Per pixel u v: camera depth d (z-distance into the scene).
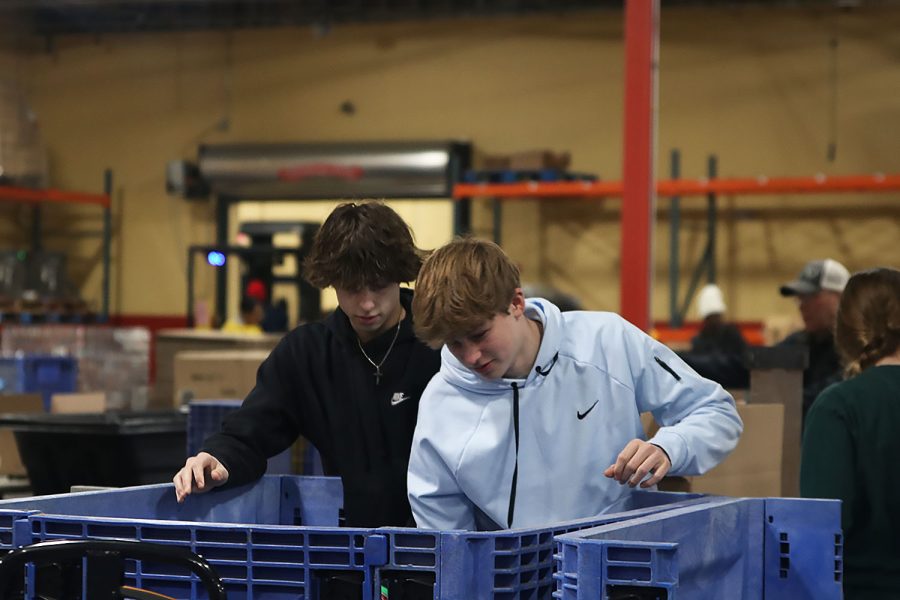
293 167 17.48
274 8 18.34
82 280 19.86
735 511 2.44
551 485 2.65
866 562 3.12
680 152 16.73
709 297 13.03
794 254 16.36
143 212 19.42
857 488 3.12
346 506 3.01
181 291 19.22
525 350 2.61
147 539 2.21
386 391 2.99
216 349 9.18
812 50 16.34
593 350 2.68
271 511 3.10
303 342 3.06
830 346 5.36
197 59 19.20
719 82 16.64
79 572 2.15
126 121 19.55
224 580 2.17
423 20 17.92
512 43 17.64
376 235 2.79
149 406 8.88
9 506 2.43
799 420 4.38
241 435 2.96
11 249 18.92
